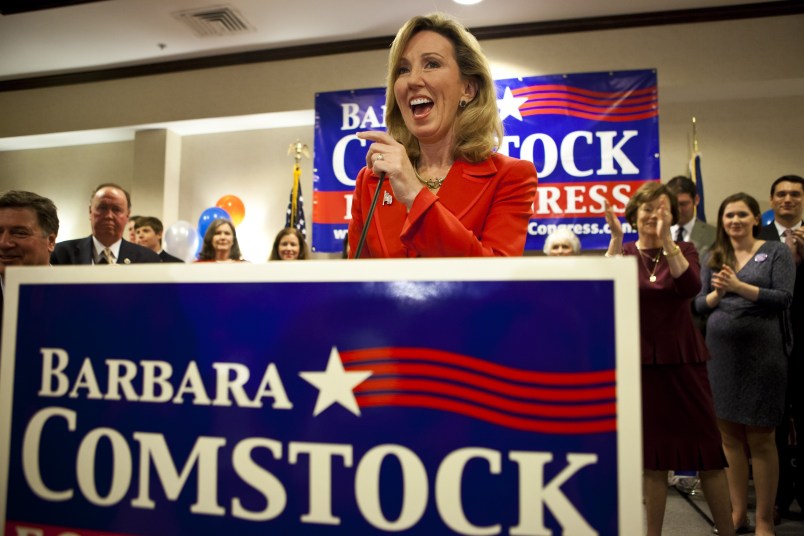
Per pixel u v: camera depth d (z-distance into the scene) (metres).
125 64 4.88
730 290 2.27
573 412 0.41
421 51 0.89
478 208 0.84
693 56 3.90
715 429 1.77
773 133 4.10
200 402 0.47
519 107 3.98
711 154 4.16
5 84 5.16
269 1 3.91
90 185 5.49
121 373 0.49
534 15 3.98
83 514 0.49
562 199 3.90
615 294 0.41
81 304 0.51
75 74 5.03
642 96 3.88
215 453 0.46
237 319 0.47
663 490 1.79
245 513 0.45
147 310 0.49
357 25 4.20
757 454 2.22
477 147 0.87
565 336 0.41
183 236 4.34
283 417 0.45
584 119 3.92
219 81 4.69
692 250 1.83
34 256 1.52
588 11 3.93
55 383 0.51
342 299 0.45
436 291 0.44
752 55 3.84
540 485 0.41
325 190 4.30
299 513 0.44
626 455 0.40
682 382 1.76
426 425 0.43
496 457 0.42
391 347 0.44
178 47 4.58
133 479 0.48
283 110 4.52
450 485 0.42
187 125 4.89
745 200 2.43
